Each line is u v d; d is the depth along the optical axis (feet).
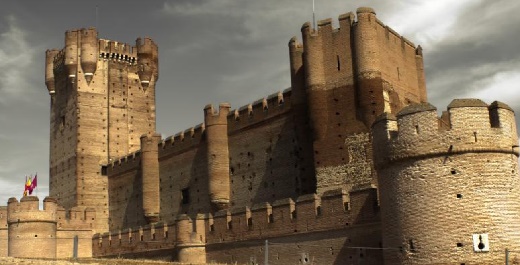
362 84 155.63
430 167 102.01
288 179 176.65
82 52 275.59
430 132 102.53
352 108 157.07
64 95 283.59
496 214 98.27
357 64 157.69
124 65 285.02
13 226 210.18
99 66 278.87
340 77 160.56
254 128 191.83
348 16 162.30
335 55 162.61
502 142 102.01
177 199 221.05
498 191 99.66
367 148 152.05
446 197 99.86
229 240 162.20
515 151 104.17
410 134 104.47
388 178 108.06
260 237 152.15
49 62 296.71
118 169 260.62
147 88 288.51
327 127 160.45
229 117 201.57
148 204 229.86
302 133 172.55
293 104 177.06
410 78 179.63
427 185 101.81
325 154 159.22
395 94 165.58
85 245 234.38
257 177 187.83
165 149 231.50
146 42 290.56
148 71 288.51
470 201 98.53
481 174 99.66
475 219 97.71
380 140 109.81
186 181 217.77
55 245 215.51
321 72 163.73
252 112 193.26
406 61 178.50
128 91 283.59
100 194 264.93
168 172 228.02
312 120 162.61
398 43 175.11
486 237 96.94
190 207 213.66
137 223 241.96
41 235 210.38
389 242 107.14
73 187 264.52
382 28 165.78
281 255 145.07
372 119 153.48
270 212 150.82
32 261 145.48
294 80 177.06
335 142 158.10
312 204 139.13
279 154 181.27
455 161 100.53
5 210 237.04
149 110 286.66
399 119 106.42
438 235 99.50
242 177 193.36
